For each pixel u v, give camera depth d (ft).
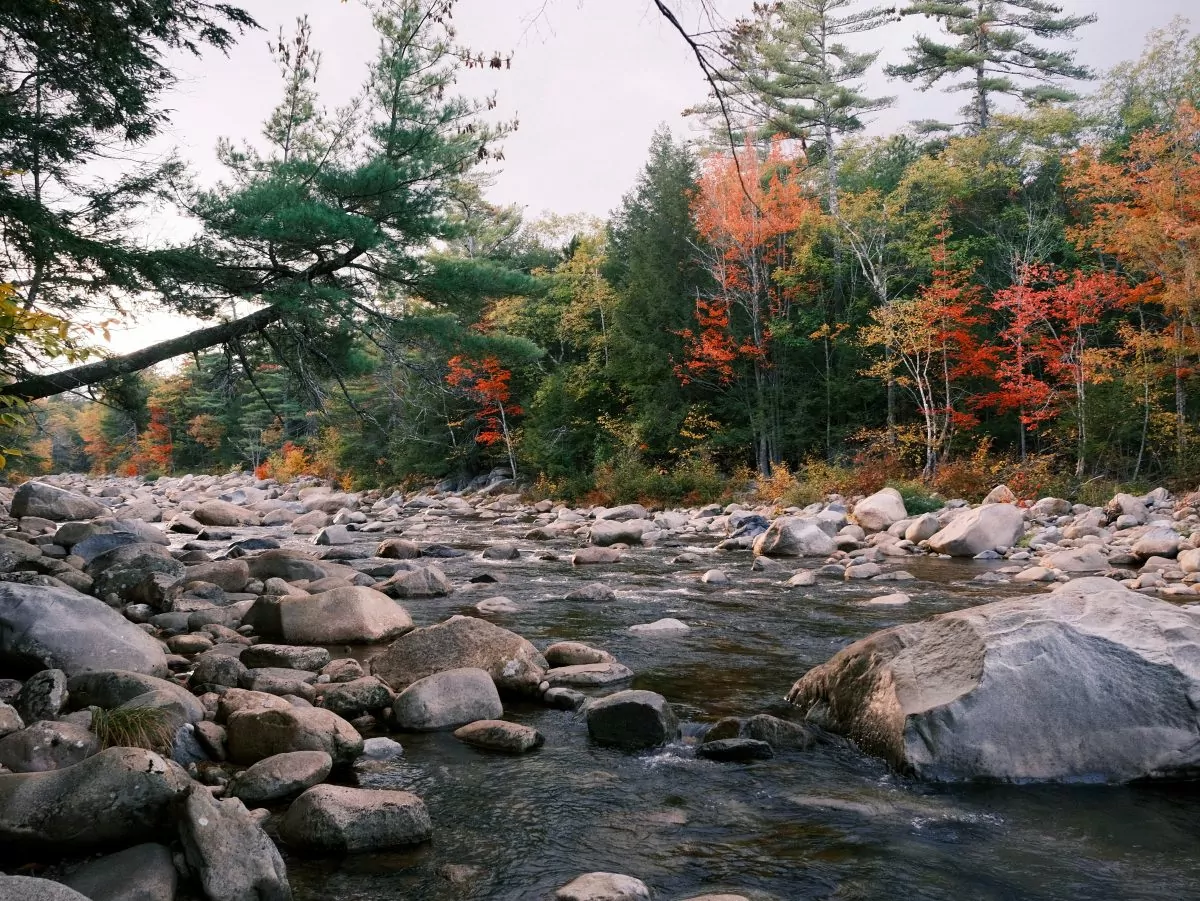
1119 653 15.80
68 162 40.93
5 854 11.33
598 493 100.27
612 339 118.93
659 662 24.62
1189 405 90.43
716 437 106.83
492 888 11.45
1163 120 115.85
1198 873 11.93
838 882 11.64
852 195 114.01
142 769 11.64
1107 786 15.12
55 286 40.22
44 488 63.10
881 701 16.98
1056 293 88.63
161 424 242.17
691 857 12.45
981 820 13.70
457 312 62.95
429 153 55.67
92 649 19.42
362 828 12.56
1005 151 122.62
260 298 51.96
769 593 36.94
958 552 51.42
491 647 21.94
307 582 34.45
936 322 94.48
